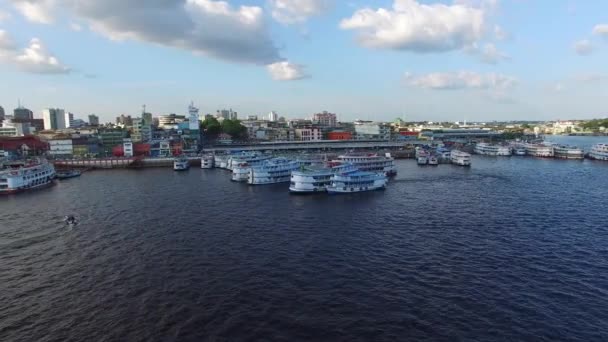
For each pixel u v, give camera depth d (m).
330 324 48.06
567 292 56.16
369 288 58.06
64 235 87.00
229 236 84.88
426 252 73.62
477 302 53.34
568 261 68.19
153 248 77.25
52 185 163.38
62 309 52.91
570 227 89.50
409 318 49.28
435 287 58.19
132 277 63.06
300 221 98.25
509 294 55.66
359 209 112.25
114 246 78.75
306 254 73.06
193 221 98.06
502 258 70.00
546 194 131.38
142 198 129.50
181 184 160.88
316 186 138.88
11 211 114.44
